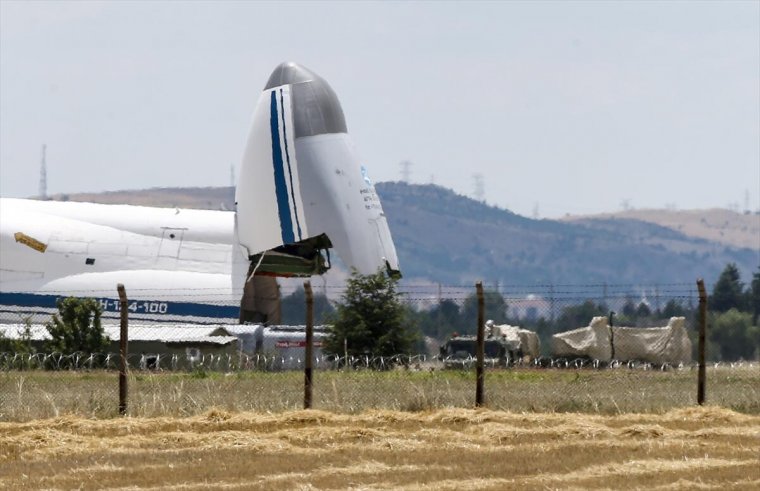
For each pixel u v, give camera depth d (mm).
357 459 72000
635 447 75875
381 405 95438
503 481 64812
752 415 92625
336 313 179125
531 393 107812
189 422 86125
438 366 176500
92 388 120625
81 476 67250
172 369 175375
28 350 174250
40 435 80312
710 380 130625
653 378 132250
